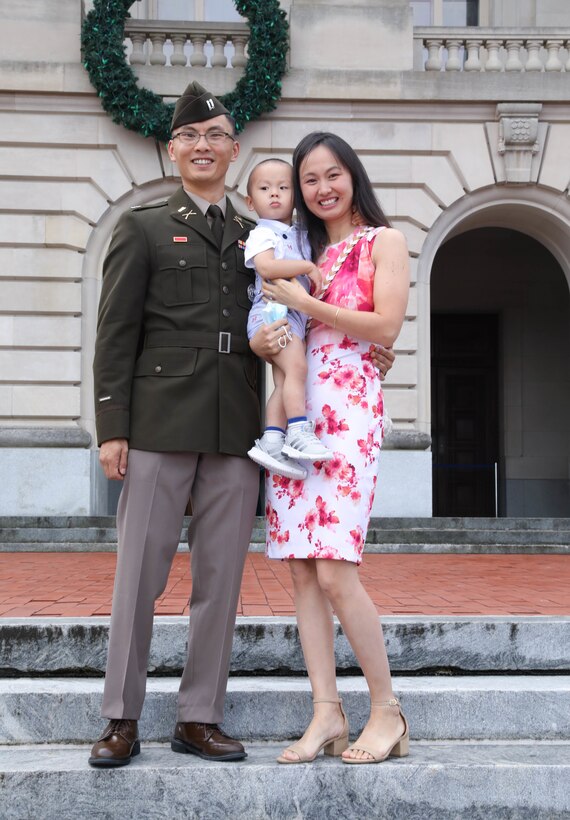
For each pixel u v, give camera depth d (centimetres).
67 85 1206
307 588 318
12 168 1211
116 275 319
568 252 1310
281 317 311
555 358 1645
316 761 304
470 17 1430
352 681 359
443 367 1688
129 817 291
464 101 1241
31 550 974
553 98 1240
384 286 311
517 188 1259
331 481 306
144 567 308
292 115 1233
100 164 1223
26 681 355
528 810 299
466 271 1652
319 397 315
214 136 328
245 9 1209
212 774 293
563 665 379
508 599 532
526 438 1638
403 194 1245
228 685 346
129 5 1202
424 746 329
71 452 1182
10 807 290
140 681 307
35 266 1210
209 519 316
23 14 1216
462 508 1669
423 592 573
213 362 318
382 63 1241
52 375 1204
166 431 309
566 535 1022
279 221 332
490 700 338
